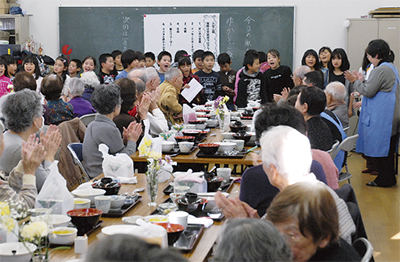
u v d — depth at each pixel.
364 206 4.52
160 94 4.66
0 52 7.63
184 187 2.25
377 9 7.39
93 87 5.02
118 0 8.34
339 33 7.90
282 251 0.92
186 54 7.39
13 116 2.44
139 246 0.78
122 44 8.37
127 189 2.42
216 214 2.00
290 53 8.05
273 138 1.66
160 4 8.27
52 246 1.64
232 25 8.12
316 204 1.20
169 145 3.40
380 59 5.08
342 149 3.62
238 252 0.91
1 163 2.47
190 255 1.57
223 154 3.26
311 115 3.03
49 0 8.34
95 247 0.79
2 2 8.11
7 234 1.64
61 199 1.88
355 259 1.31
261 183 1.94
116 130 3.13
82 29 8.37
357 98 6.62
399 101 5.09
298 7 7.97
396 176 5.70
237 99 6.61
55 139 2.49
